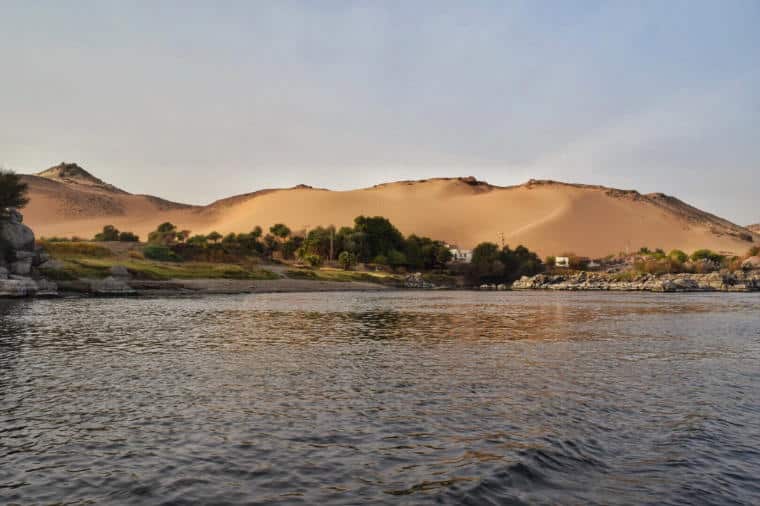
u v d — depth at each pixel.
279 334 31.80
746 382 18.23
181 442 11.62
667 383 17.98
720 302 79.69
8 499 8.78
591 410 14.36
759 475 9.95
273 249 176.38
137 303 59.25
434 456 10.76
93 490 9.15
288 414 13.85
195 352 24.36
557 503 8.68
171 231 185.50
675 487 9.36
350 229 188.38
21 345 25.84
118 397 15.61
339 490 9.13
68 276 75.38
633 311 57.06
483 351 25.33
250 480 9.58
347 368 20.48
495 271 175.38
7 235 70.38
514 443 11.54
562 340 29.95
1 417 13.44
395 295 97.56
